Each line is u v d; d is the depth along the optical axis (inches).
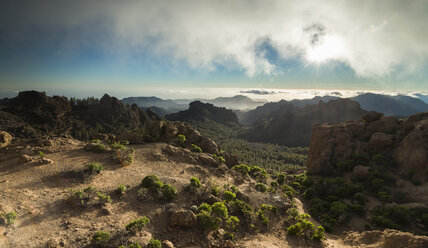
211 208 917.8
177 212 792.9
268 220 1025.5
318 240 986.7
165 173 1251.8
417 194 1923.0
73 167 1035.9
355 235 1141.7
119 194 903.7
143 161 1343.5
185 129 2149.4
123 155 1317.7
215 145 2162.9
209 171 1464.1
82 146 1417.3
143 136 1863.9
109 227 698.8
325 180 2455.7
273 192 1481.3
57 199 772.0
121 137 1784.0
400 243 880.3
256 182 1679.4
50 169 978.1
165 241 681.0
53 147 1295.5
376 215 1690.5
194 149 1844.2
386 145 2596.0
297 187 2242.9
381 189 2033.7
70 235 627.8
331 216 1641.2
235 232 866.8
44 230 618.2
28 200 724.7
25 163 1008.9
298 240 947.3
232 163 2069.4
